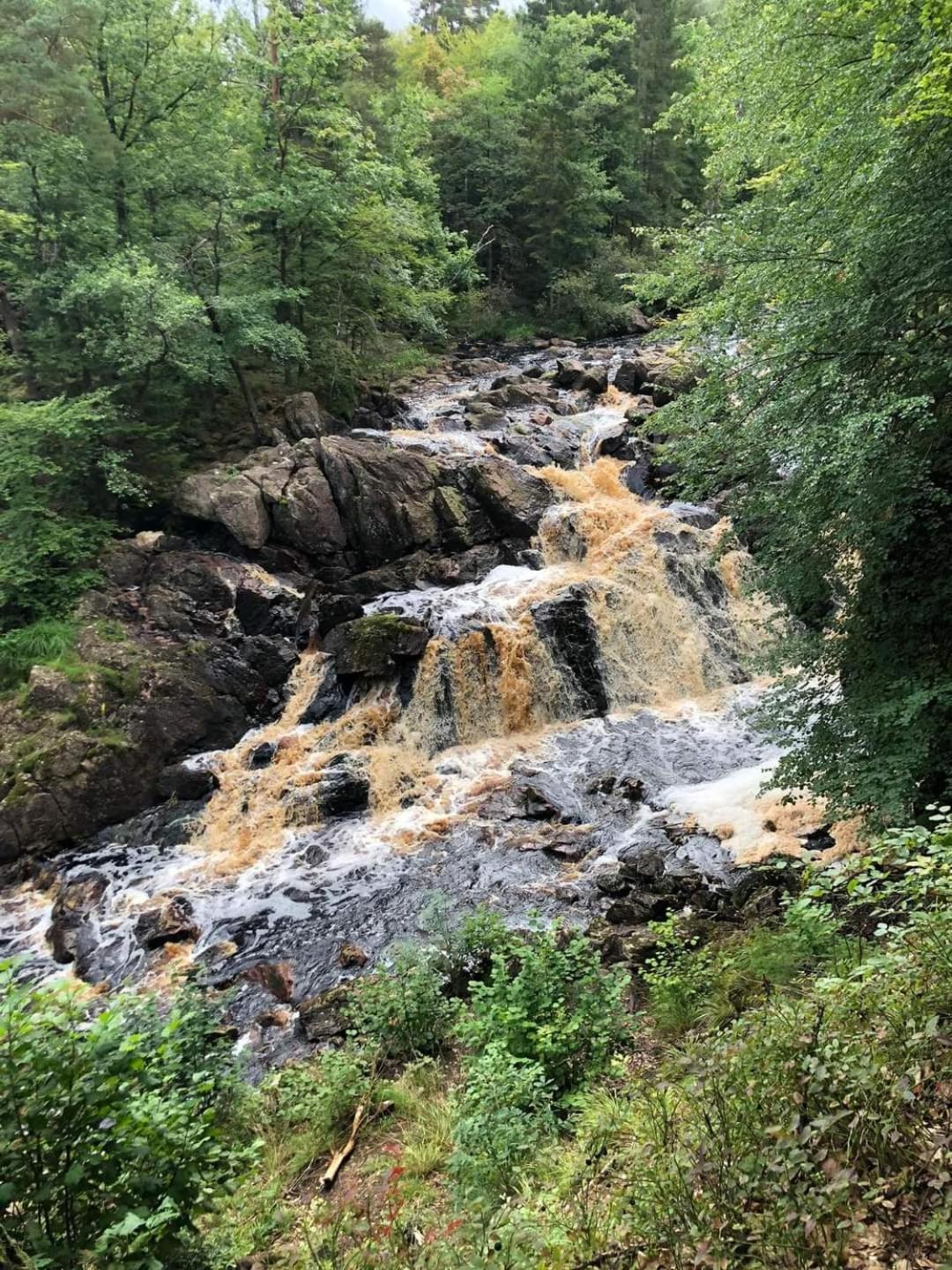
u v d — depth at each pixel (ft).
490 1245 11.12
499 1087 15.51
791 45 29.91
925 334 21.36
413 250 70.74
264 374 66.28
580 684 45.50
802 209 25.21
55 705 39.01
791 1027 11.35
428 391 81.56
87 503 49.11
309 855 34.96
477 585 51.60
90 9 47.57
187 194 57.77
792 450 23.06
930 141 20.13
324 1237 13.34
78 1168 8.36
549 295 112.78
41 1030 9.18
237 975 27.37
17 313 52.85
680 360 34.32
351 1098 18.45
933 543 23.43
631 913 26.66
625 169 119.24
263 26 60.18
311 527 51.13
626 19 133.59
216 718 42.91
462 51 146.72
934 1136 9.25
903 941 12.41
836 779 23.56
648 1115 12.78
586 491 57.77
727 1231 9.10
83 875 34.45
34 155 47.37
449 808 37.68
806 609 29.14
